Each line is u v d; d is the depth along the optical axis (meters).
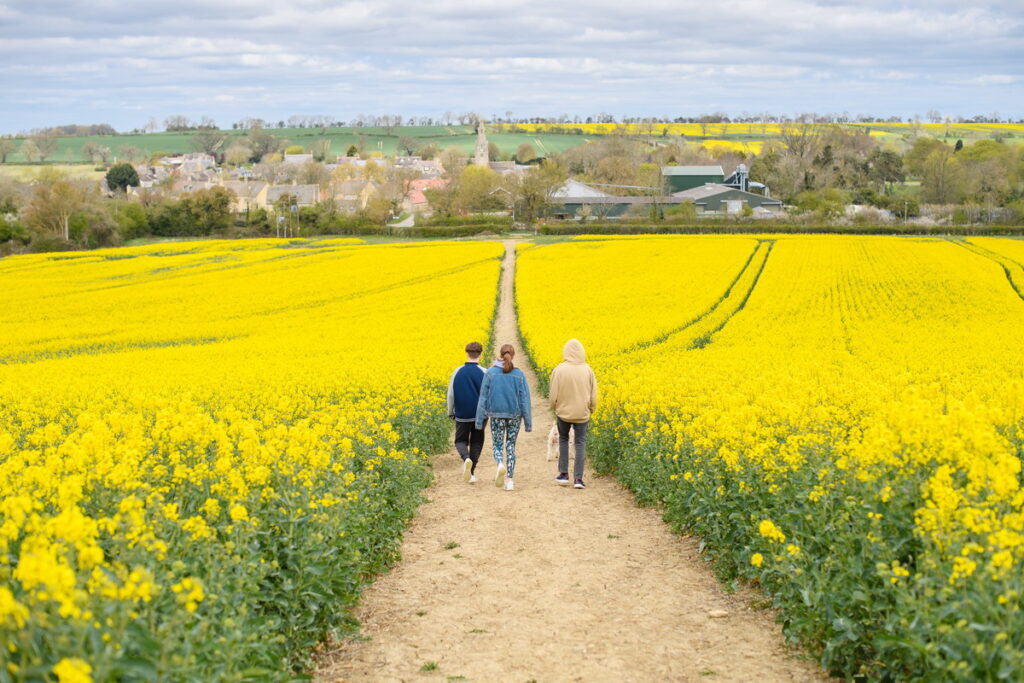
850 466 7.76
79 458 8.09
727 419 11.45
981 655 4.85
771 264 66.88
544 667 7.09
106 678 4.17
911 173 199.75
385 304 49.81
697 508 10.09
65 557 4.92
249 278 66.50
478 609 8.57
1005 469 6.45
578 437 14.63
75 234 104.31
